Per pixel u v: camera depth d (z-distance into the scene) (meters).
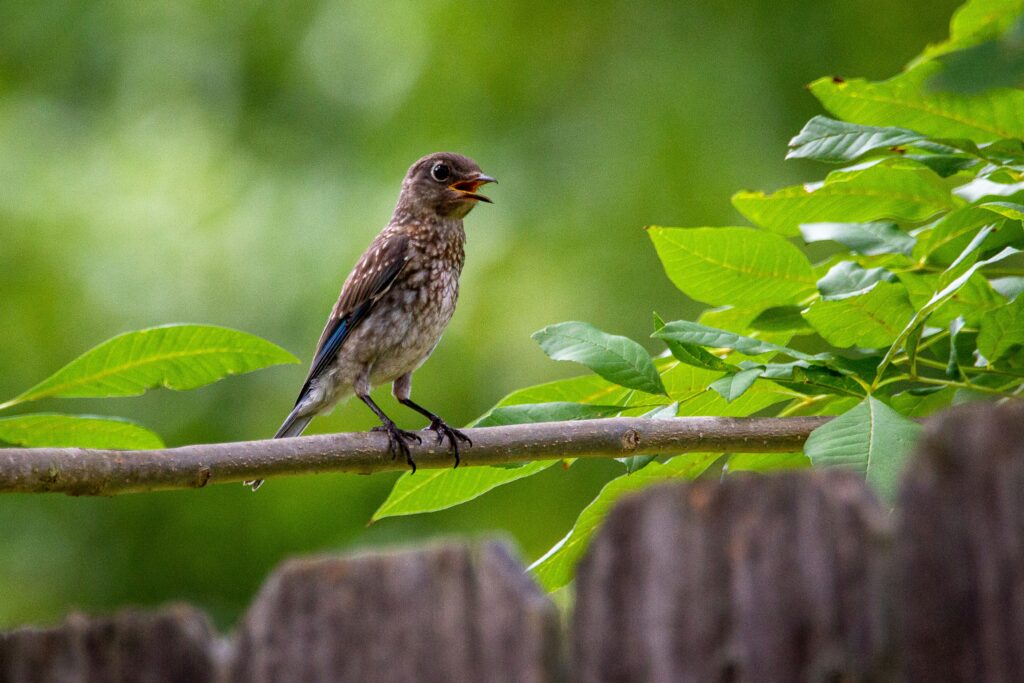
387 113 17.19
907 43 16.09
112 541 16.97
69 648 4.68
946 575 3.53
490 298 15.85
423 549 4.18
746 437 7.06
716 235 7.28
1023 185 6.90
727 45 16.19
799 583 3.66
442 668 4.09
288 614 4.33
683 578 3.77
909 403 7.27
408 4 17.28
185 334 7.25
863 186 7.41
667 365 7.79
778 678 3.65
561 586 7.29
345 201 16.73
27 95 18.34
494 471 7.71
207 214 16.80
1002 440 3.51
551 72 16.89
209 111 17.98
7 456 6.28
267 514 16.73
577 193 16.14
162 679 4.59
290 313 16.02
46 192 17.28
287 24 18.20
